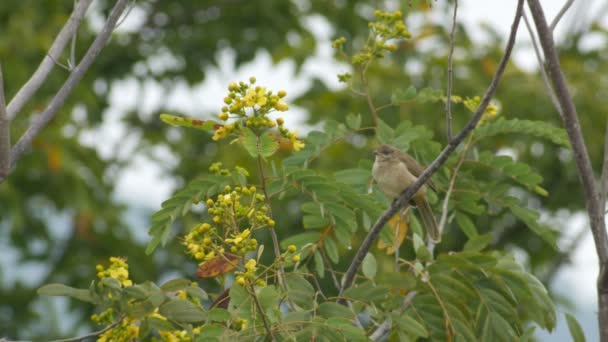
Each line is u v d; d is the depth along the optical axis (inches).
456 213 371.6
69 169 730.8
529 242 649.6
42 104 735.1
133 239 781.9
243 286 248.1
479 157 360.2
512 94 663.8
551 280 627.5
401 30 315.9
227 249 271.9
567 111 278.8
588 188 279.1
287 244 321.7
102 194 784.9
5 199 714.2
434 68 691.4
